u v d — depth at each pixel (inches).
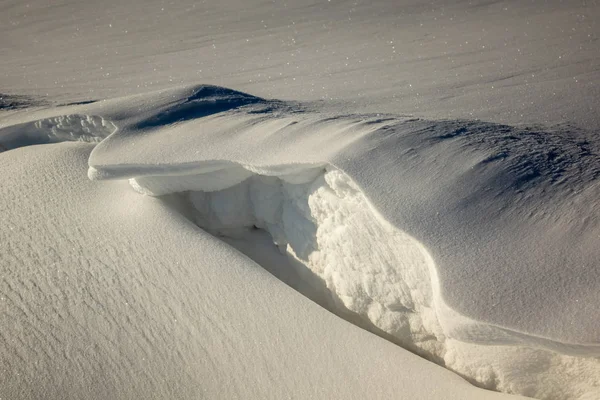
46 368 98.2
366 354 91.4
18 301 110.3
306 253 114.3
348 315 106.4
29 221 131.8
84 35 475.8
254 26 463.2
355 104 219.8
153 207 127.0
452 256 83.0
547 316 71.6
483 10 433.4
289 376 90.8
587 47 293.3
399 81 269.9
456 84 252.5
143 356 97.6
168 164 119.4
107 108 158.1
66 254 119.6
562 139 121.7
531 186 94.5
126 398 92.9
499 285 77.4
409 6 473.4
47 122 168.9
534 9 414.0
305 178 109.8
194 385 92.5
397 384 86.5
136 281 110.0
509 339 72.8
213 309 102.0
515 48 314.0
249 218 127.6
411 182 97.3
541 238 83.4
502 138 114.1
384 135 111.5
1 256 121.6
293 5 518.9
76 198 138.5
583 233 82.0
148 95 164.1
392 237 93.0
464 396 81.7
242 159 114.7
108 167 124.3
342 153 105.0
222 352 95.6
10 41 471.8
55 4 590.2
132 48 423.2
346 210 102.2
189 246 114.9
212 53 389.7
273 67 335.0
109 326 103.0
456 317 75.7
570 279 75.6
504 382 82.9
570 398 77.9
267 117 140.9
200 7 544.4
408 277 92.1
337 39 396.8
